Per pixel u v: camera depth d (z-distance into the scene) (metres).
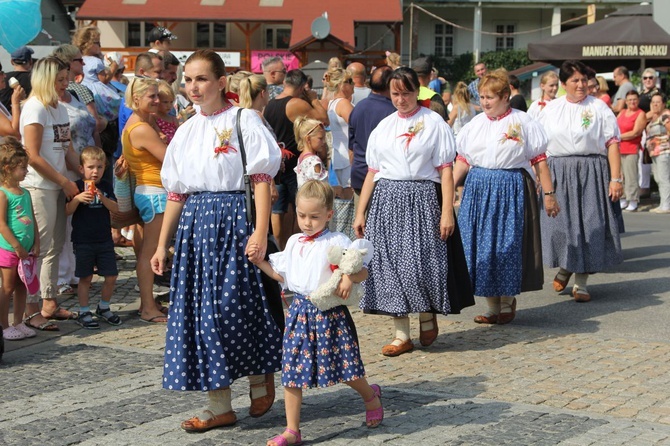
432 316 7.34
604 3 45.69
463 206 7.91
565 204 8.94
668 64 20.33
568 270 9.01
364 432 5.27
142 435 5.27
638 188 16.52
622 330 7.91
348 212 9.92
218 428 5.40
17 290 7.62
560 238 8.98
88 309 8.08
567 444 5.00
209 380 5.24
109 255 8.13
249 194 5.27
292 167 9.26
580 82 8.91
